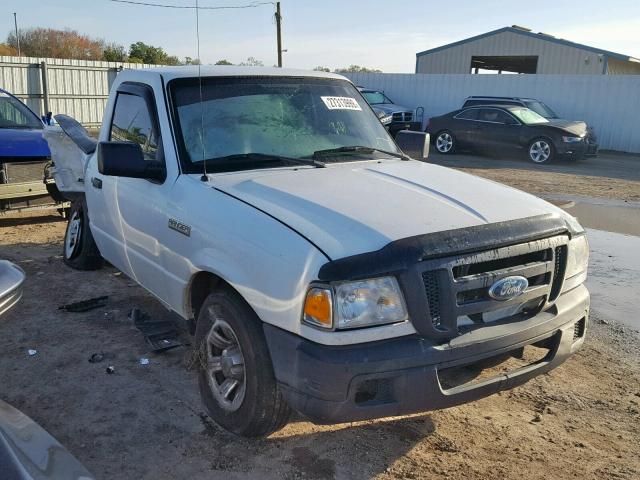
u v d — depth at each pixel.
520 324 3.09
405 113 22.94
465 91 24.73
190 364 3.85
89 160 5.34
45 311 5.31
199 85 4.16
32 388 4.00
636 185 13.32
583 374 4.40
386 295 2.77
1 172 7.65
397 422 3.68
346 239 2.85
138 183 4.24
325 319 2.73
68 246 6.49
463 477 3.18
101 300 5.54
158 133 4.07
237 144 4.00
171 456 3.30
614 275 6.68
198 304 3.84
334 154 4.21
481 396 3.04
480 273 2.94
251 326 3.13
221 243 3.28
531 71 37.62
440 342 2.86
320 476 3.16
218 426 3.58
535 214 3.24
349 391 2.74
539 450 3.44
